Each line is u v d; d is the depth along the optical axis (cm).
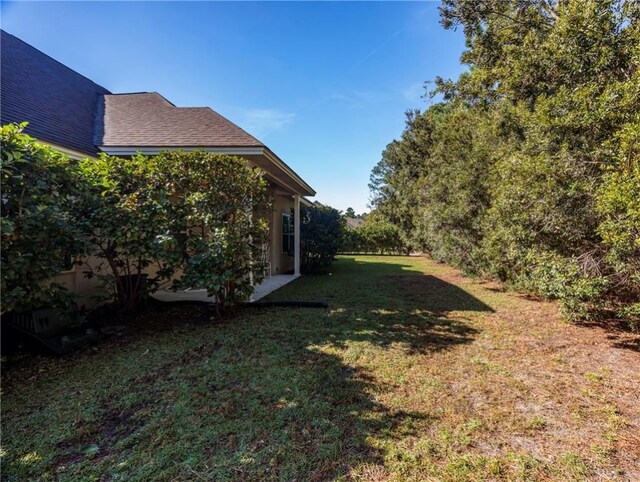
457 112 1062
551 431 230
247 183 528
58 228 354
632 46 374
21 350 374
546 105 435
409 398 274
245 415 246
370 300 672
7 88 602
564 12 433
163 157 492
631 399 276
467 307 616
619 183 331
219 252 462
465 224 900
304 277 1058
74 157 578
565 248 468
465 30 884
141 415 248
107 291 504
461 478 185
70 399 272
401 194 2131
